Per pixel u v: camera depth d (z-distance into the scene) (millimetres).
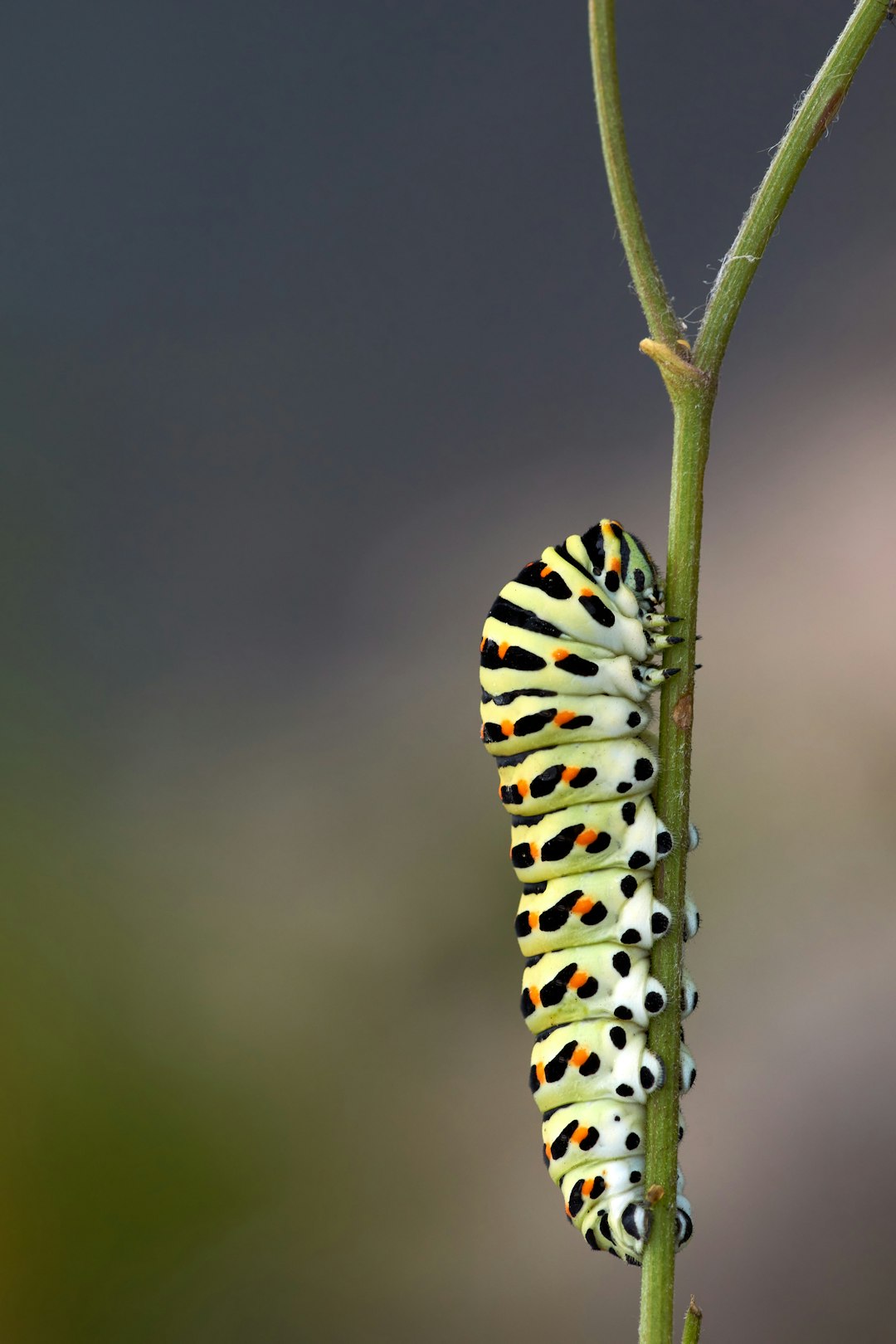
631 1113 434
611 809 436
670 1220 428
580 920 435
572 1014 435
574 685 436
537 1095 437
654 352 424
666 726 430
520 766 438
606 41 420
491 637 439
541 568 438
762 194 424
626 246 424
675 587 428
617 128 421
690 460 426
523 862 439
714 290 425
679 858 432
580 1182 434
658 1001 432
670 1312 427
